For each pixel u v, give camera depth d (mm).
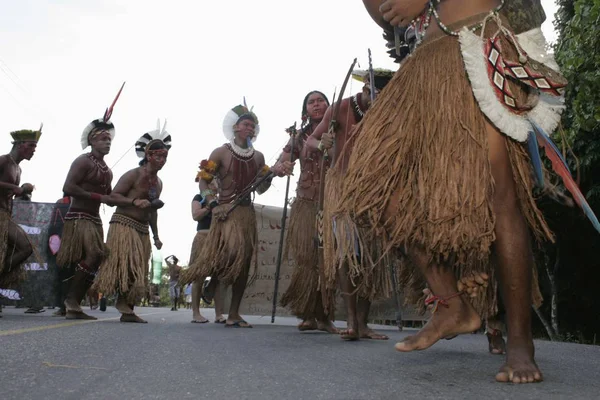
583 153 5941
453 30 2182
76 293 6414
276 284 6418
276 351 3051
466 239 1941
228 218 5871
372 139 2100
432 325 2053
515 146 2105
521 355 2023
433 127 2027
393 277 4297
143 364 2332
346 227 3930
